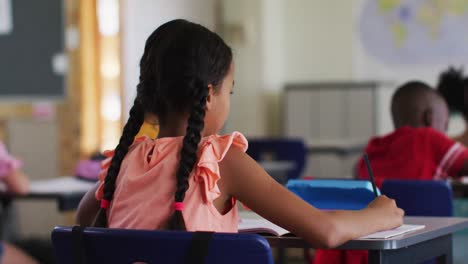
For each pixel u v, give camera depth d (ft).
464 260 8.81
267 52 23.22
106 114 18.62
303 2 24.22
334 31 23.91
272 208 5.12
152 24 19.57
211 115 5.41
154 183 5.21
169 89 5.30
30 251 14.28
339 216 5.17
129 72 18.63
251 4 23.20
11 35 18.57
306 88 22.50
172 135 5.43
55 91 18.43
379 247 5.10
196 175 5.11
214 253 4.42
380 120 23.36
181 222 4.99
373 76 23.57
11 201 11.82
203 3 22.33
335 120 22.34
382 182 8.13
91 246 4.80
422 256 5.69
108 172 5.52
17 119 18.51
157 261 4.58
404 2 23.18
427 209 7.96
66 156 18.51
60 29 18.35
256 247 4.34
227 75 5.45
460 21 22.67
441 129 10.45
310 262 12.14
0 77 18.69
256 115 23.11
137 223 5.15
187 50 5.29
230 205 5.28
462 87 12.10
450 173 9.62
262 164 15.49
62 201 11.10
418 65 23.15
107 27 18.57
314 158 21.50
